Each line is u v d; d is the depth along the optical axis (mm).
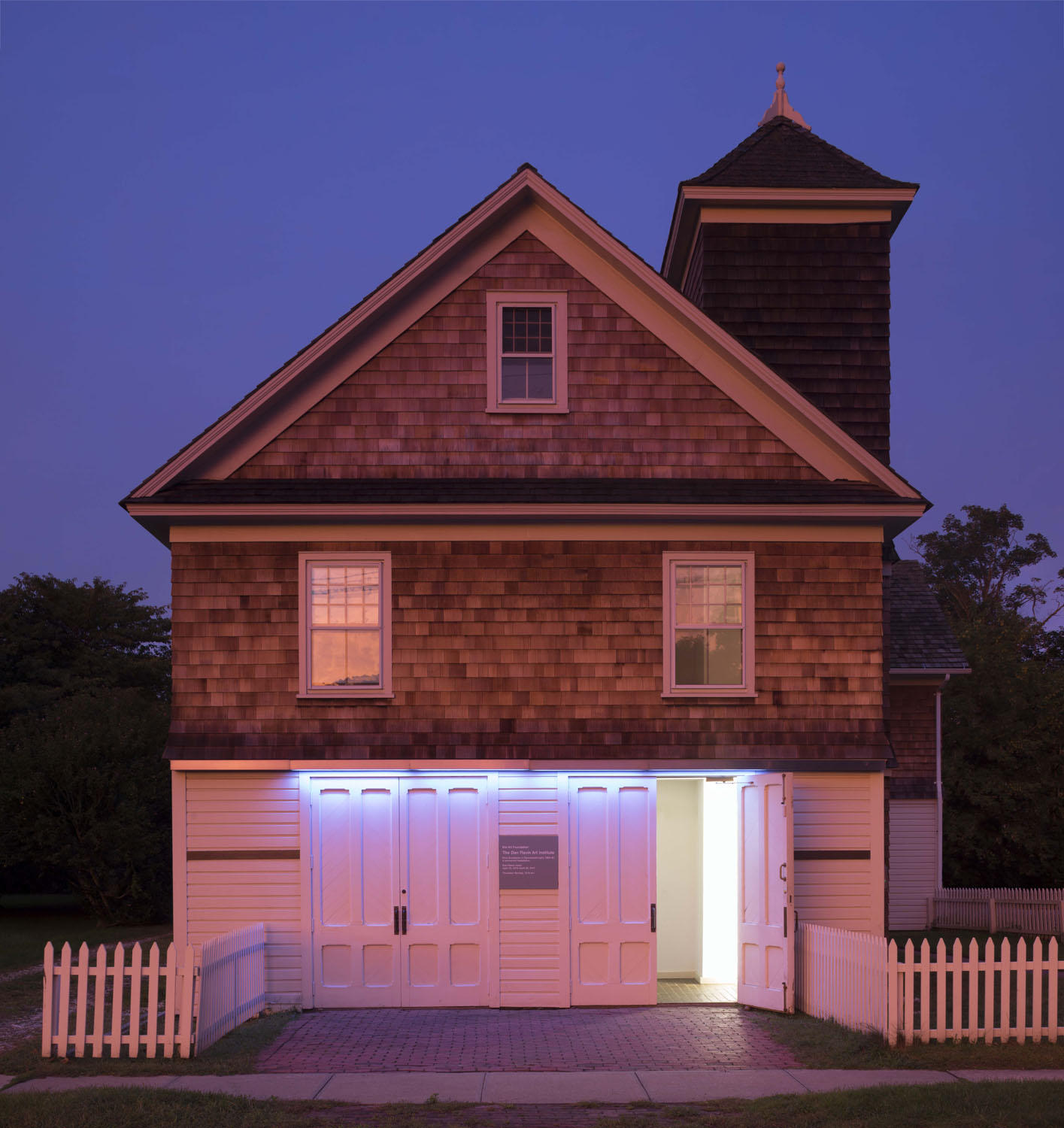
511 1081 10242
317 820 14539
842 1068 10703
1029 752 29156
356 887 14492
